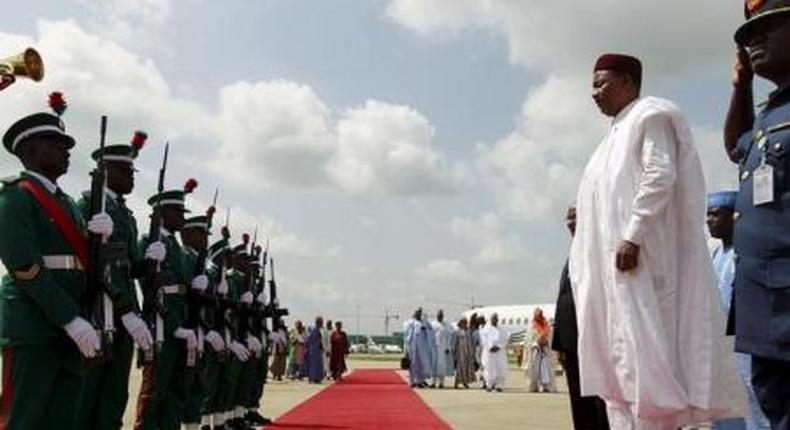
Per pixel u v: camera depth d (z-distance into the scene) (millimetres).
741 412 4449
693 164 4543
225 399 9797
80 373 5465
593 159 4836
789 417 3383
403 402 15461
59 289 5215
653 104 4594
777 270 3326
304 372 27938
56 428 5391
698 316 4426
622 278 4453
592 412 6004
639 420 4352
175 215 8164
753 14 3545
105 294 5656
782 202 3332
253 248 11484
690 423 4426
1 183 5418
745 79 4004
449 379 30109
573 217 6328
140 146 6668
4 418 5246
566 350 6113
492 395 19656
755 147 3504
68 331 5176
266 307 11977
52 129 5609
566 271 6219
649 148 4500
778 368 3406
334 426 10922
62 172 5711
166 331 7605
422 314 23609
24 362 5254
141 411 7477
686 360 4395
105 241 5711
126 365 6234
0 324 5312
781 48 3414
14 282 5332
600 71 4926
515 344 52688
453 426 11141
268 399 16938
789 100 3436
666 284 4438
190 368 7727
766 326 3350
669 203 4496
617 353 4445
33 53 5266
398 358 68125
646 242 4430
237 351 9719
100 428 6176
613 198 4578
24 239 5191
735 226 3568
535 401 17172
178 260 7969
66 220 5551
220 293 9266
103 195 5762
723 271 6406
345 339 27297
